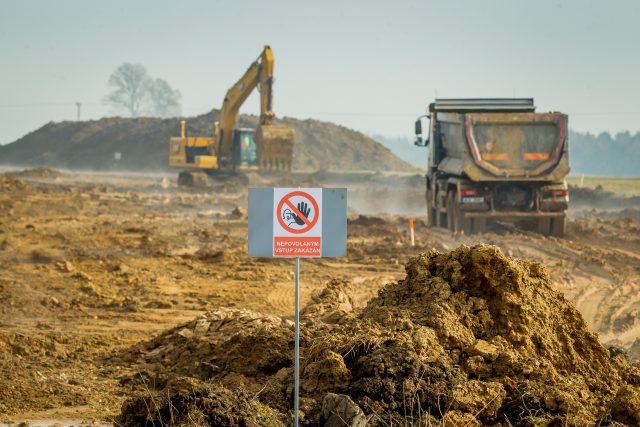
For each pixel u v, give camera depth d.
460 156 75.81
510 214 76.12
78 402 25.39
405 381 20.33
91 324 41.88
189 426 18.67
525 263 25.56
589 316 43.50
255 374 24.86
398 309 24.17
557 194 76.19
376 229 85.00
